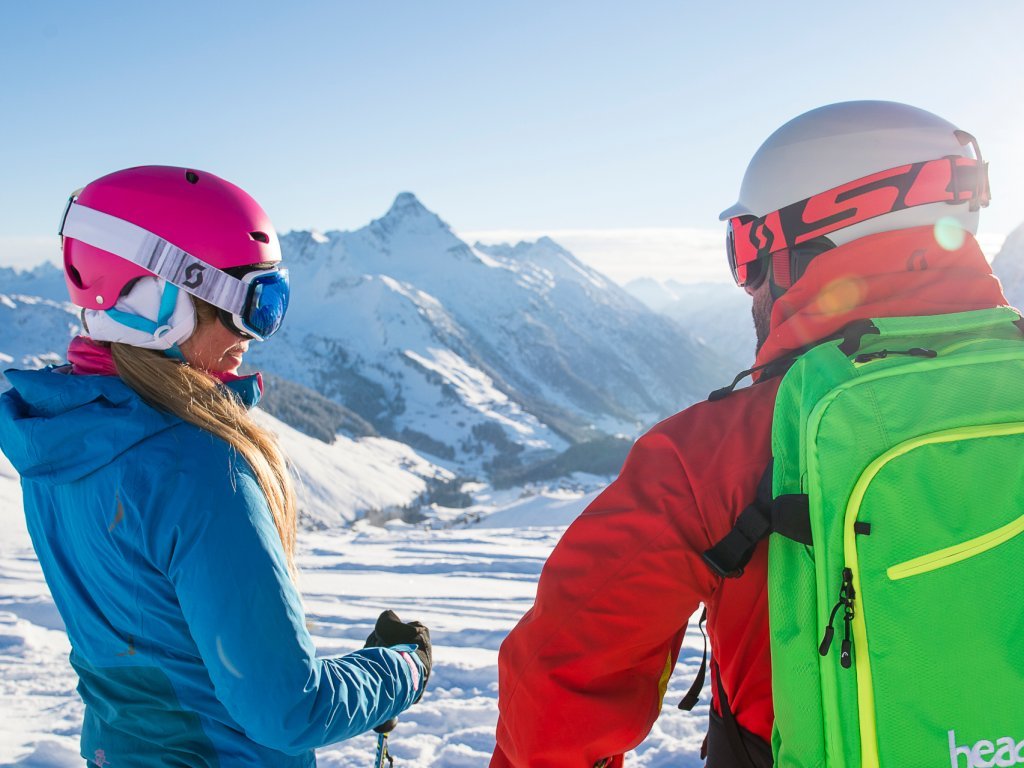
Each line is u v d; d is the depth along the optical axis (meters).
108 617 1.38
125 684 1.39
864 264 1.31
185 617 1.32
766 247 1.39
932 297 1.28
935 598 1.05
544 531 20.78
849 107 1.37
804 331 1.32
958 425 1.10
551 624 1.26
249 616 1.27
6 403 1.38
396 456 171.62
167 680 1.37
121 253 1.37
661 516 1.24
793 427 1.19
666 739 3.71
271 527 1.35
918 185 1.29
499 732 1.34
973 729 1.04
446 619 7.29
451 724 4.09
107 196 1.40
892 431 1.09
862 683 1.06
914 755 1.04
